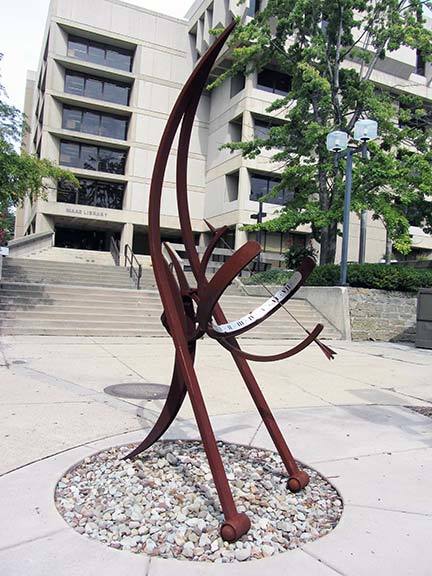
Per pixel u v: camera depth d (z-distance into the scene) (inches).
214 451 107.7
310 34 660.7
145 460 141.6
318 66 640.4
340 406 224.1
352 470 144.1
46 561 91.7
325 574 91.8
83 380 250.8
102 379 255.4
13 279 659.4
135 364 303.0
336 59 638.5
